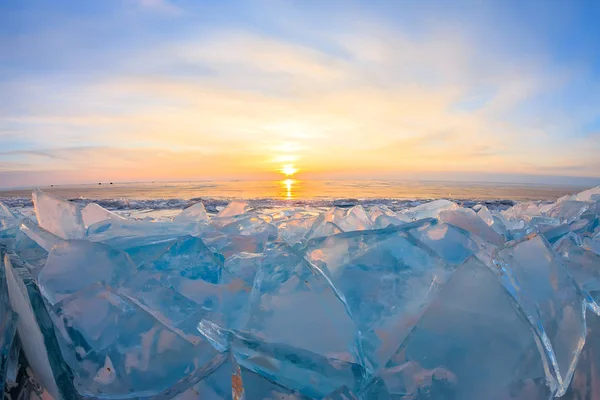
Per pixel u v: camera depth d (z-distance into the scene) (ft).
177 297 3.56
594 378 3.12
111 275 3.78
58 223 5.49
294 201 37.14
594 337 3.28
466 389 2.72
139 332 2.99
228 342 2.92
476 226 5.68
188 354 2.97
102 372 2.84
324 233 5.45
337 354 2.98
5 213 7.57
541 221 7.54
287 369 2.87
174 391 2.67
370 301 3.64
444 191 81.00
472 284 3.04
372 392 2.83
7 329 2.81
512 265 3.50
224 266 4.57
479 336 2.85
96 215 6.59
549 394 2.76
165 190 90.22
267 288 3.35
